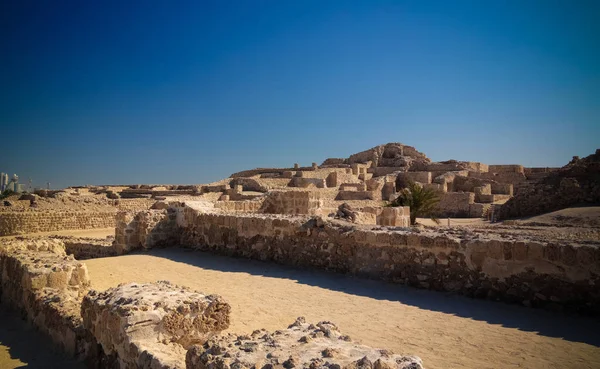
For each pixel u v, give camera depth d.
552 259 8.51
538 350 6.59
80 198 38.78
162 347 5.48
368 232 11.49
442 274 10.04
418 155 83.38
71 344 7.32
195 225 17.31
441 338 7.15
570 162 49.41
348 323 7.97
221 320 6.20
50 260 10.42
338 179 59.81
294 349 4.34
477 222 36.78
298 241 13.38
